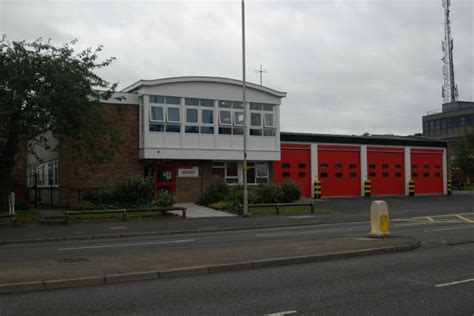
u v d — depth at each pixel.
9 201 21.19
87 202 24.11
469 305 7.09
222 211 26.47
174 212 25.56
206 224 21.09
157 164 29.47
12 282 8.13
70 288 8.25
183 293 7.84
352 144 39.06
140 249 13.25
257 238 15.96
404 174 41.69
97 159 23.59
